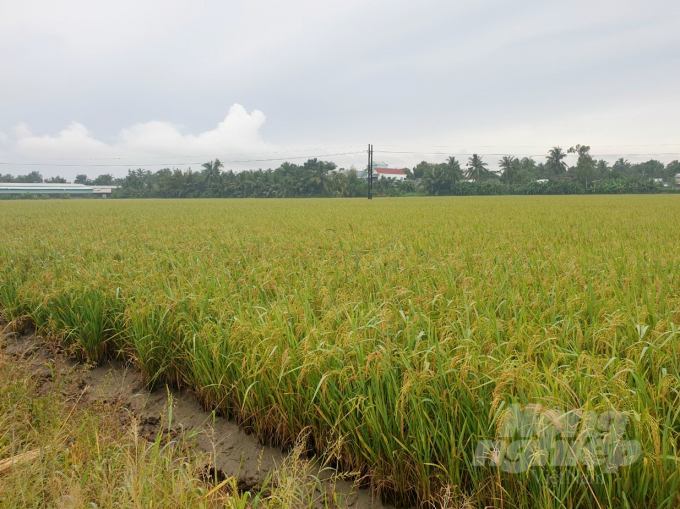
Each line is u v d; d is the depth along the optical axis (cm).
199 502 253
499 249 855
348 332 374
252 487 332
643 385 274
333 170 11581
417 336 353
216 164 11138
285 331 393
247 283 623
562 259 715
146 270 688
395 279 602
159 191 11112
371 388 318
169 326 480
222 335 430
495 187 9831
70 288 596
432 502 291
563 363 338
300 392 354
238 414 407
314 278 639
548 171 11688
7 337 622
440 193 10125
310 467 344
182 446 363
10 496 246
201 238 1223
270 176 11050
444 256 788
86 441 316
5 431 329
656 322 391
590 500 245
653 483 233
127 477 266
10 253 942
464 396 289
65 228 1711
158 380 493
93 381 498
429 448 293
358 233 1240
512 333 381
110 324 554
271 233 1310
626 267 628
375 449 314
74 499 236
